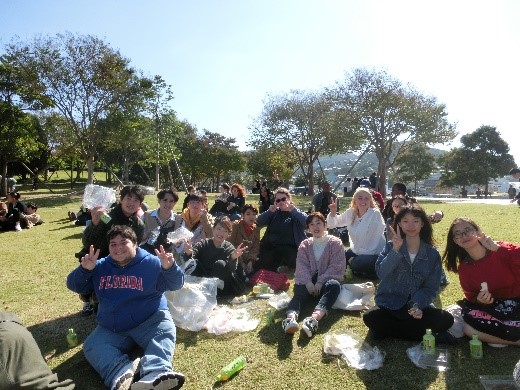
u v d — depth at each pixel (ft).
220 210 33.45
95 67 72.02
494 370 10.57
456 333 12.37
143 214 18.15
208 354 11.96
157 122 86.48
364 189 19.69
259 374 10.75
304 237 21.12
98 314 11.80
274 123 100.53
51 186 131.54
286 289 18.19
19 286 19.44
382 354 11.53
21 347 9.14
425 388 9.87
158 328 11.37
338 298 15.12
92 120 75.51
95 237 14.61
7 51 69.05
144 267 11.67
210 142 153.89
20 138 79.61
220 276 16.90
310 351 11.96
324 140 97.45
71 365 11.68
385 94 85.46
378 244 19.16
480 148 138.10
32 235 35.94
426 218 12.78
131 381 9.87
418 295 12.20
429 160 139.85
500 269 11.83
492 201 74.08
